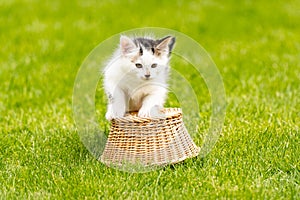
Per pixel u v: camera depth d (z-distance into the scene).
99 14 13.43
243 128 6.31
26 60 9.92
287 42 11.06
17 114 7.29
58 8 13.93
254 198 4.64
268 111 6.97
